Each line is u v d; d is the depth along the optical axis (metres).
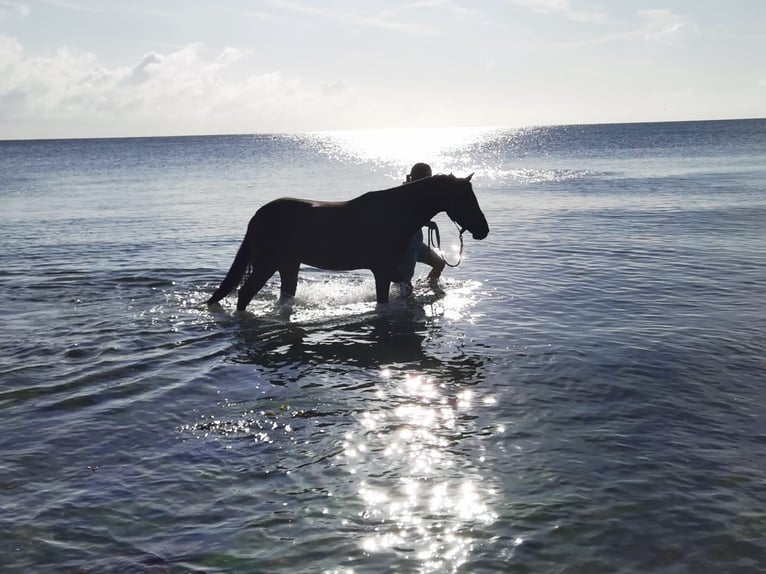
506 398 5.43
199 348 6.96
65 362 6.50
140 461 4.40
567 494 3.87
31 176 48.66
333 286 9.98
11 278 10.66
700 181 29.53
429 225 9.45
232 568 3.22
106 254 13.07
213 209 22.19
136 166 63.84
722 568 3.17
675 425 4.84
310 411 5.23
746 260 11.20
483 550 3.34
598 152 78.69
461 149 134.25
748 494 3.84
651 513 3.65
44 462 4.39
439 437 4.71
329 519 3.65
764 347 6.61
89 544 3.44
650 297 8.86
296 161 74.25
